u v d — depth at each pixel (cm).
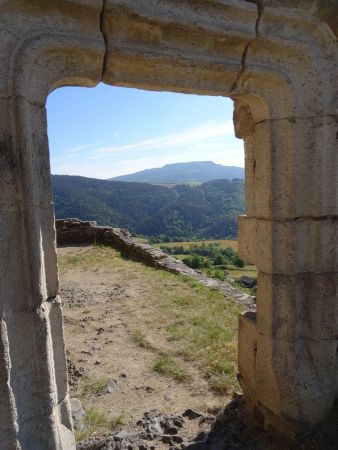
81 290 764
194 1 223
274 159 276
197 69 245
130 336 529
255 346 311
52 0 199
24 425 214
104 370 441
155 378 422
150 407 368
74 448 239
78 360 464
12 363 208
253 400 319
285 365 289
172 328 544
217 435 307
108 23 218
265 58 257
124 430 319
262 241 290
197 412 347
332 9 248
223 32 233
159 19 218
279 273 285
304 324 292
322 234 277
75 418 336
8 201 204
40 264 211
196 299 661
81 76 229
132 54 226
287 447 279
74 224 1331
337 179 275
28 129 203
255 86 265
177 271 850
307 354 293
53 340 235
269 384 295
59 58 217
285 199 278
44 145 219
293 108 267
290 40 252
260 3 238
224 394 384
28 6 198
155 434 309
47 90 218
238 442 295
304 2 244
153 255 970
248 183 309
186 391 395
